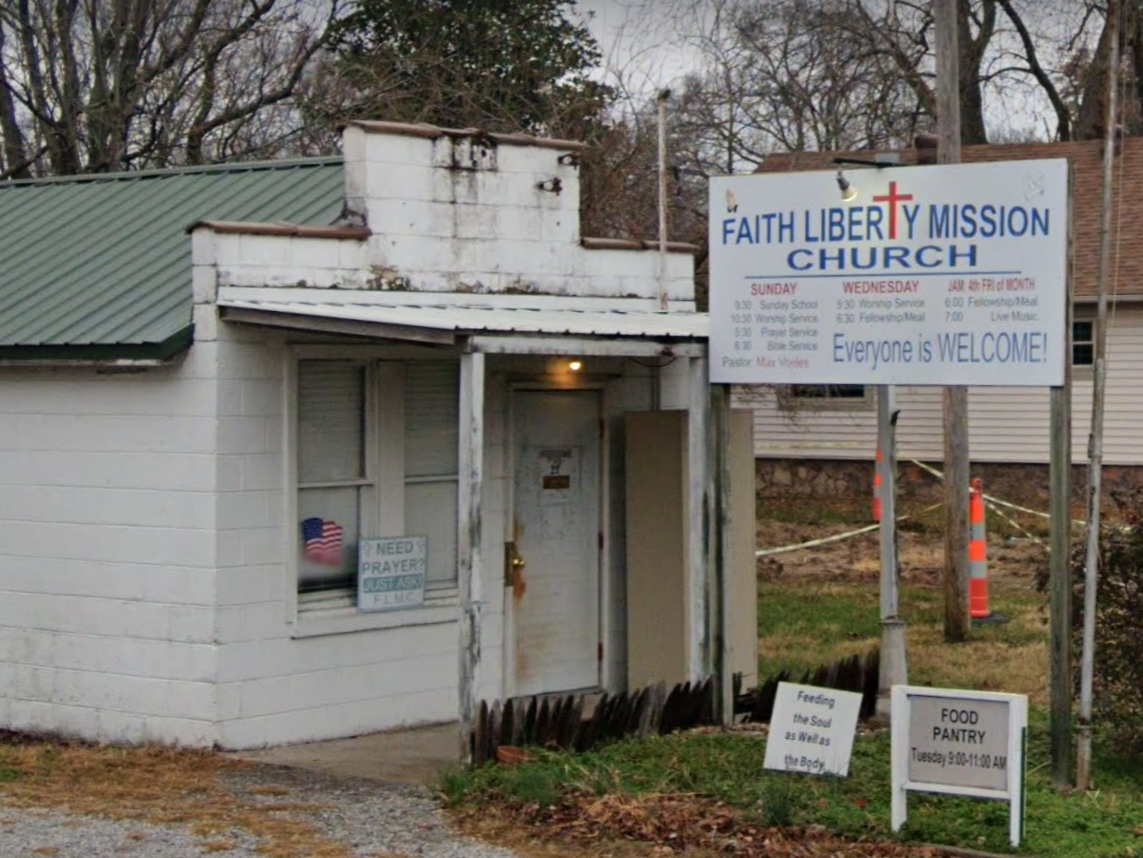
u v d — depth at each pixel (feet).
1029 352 33.06
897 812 28.04
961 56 99.09
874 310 35.24
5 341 37.65
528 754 32.30
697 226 72.69
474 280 41.16
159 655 36.45
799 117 89.76
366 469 38.99
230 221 39.45
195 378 35.76
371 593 38.75
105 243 41.88
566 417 42.96
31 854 27.09
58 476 37.99
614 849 27.71
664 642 42.09
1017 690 44.50
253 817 29.94
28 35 84.53
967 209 33.83
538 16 82.02
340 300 37.91
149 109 82.33
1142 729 34.78
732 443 43.78
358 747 37.04
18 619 38.73
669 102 79.00
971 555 57.26
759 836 28.12
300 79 85.35
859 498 94.63
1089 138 98.37
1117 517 73.92
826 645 52.65
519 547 41.93
